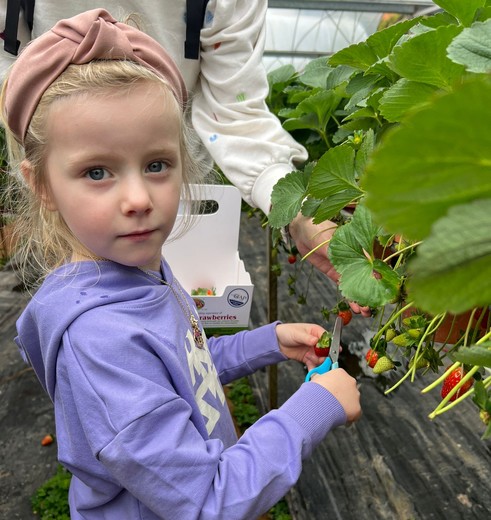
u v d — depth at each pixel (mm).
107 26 684
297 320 2256
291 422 753
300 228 984
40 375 960
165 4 1282
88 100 650
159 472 641
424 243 167
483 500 1371
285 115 1339
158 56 780
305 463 1574
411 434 1577
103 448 640
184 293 1004
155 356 722
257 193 1214
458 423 1584
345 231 632
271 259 1597
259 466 707
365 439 1587
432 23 691
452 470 1460
